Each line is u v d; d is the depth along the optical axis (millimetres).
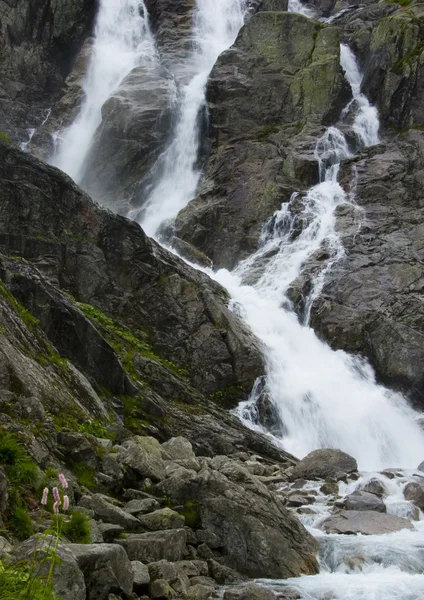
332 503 14617
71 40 45062
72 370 14914
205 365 22141
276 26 38219
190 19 45000
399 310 25875
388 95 35750
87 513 10312
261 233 30703
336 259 28125
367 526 13039
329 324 25969
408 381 24641
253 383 22047
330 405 23172
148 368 19422
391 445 23031
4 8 43750
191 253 30266
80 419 13305
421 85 35281
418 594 10273
